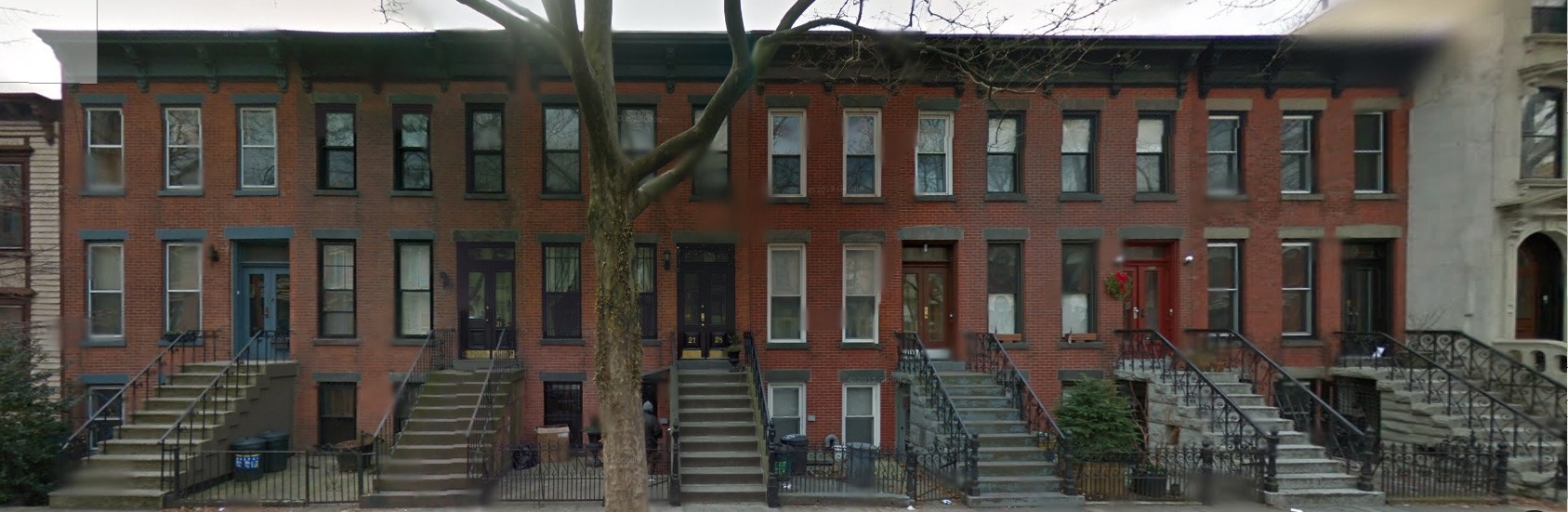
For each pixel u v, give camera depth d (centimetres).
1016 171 1549
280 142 1473
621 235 922
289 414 1449
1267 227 1536
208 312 1469
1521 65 1417
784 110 1530
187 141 1490
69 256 1468
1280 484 1188
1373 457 1206
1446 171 1478
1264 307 1529
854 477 1226
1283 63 1516
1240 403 1341
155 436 1238
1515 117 1420
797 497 1160
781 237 1508
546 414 1491
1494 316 1406
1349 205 1538
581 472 1308
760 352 1502
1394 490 1205
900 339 1510
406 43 1450
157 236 1465
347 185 1490
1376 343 1526
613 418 909
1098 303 1530
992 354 1466
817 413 1501
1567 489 1178
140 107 1466
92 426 1236
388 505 1134
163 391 1333
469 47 1470
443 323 1477
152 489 1153
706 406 1348
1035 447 1253
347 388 1488
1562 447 1220
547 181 1510
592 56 940
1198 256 1526
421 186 1502
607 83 944
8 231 1488
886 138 1520
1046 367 1514
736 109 1513
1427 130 1508
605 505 910
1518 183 1409
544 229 1490
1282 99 1537
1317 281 1543
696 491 1173
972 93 1529
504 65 1484
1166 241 1534
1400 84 1529
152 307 1462
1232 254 1559
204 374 1370
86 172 1473
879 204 1518
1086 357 1520
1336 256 1538
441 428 1266
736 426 1298
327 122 1491
